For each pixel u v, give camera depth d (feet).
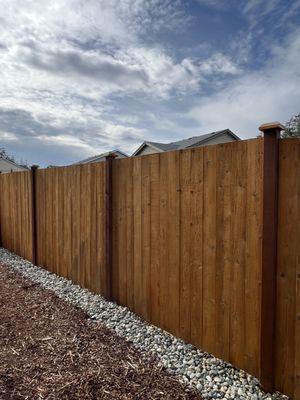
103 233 11.99
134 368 7.49
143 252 10.06
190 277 8.38
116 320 10.12
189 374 7.23
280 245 6.31
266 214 6.42
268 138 6.37
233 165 7.22
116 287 11.45
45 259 16.60
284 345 6.29
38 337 9.04
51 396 6.46
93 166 12.45
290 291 6.19
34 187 17.22
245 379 6.93
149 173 9.69
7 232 21.48
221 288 7.57
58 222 15.19
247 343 7.02
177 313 8.84
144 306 10.10
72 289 13.26
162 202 9.22
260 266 6.70
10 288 13.47
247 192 6.93
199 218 8.07
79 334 9.23
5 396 6.46
